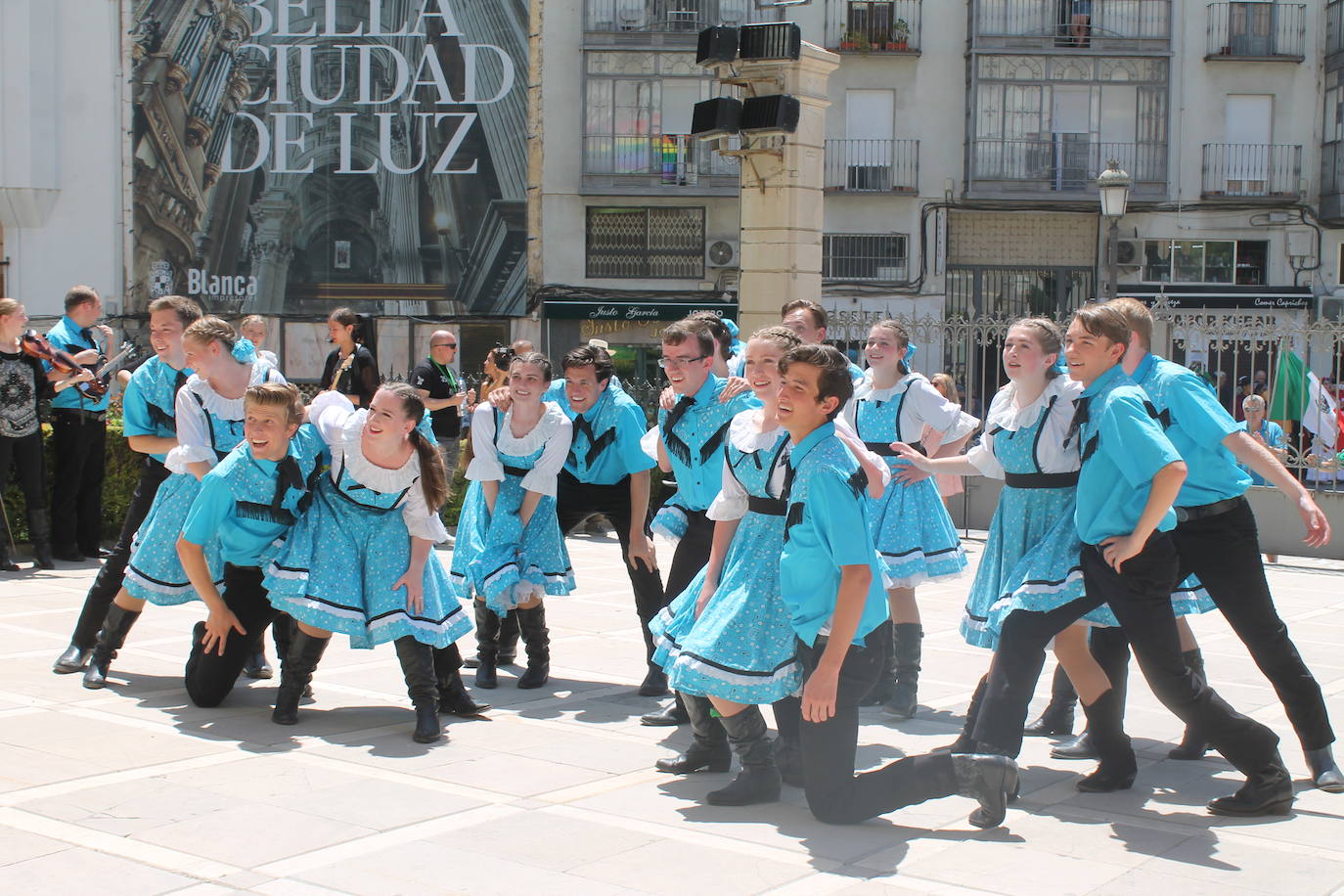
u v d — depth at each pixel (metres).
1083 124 29.44
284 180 28.86
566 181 29.12
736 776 5.04
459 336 29.12
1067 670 4.97
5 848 4.06
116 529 11.46
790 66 13.20
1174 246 29.56
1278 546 12.52
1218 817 4.59
